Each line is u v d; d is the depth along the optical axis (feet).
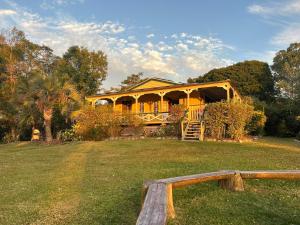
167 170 32.09
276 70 176.35
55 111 95.40
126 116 82.38
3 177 32.14
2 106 110.83
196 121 72.69
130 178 29.12
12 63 130.62
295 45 173.78
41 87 84.69
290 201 21.56
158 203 14.33
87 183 27.71
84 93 161.79
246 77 166.30
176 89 85.46
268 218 18.11
